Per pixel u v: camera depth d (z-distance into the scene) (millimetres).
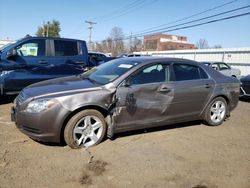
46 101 4000
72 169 3619
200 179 3498
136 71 4637
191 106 5293
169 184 3342
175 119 5148
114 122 4438
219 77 5820
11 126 5262
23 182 3266
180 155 4207
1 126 5242
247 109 8086
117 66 4992
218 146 4668
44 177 3395
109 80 4566
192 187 3303
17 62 7094
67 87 4367
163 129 5438
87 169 3635
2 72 6891
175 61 5180
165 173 3609
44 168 3617
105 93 4309
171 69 5059
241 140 5027
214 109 5766
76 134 4262
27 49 7352
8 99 7844
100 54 17250
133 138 4836
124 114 4500
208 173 3666
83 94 4180
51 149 4219
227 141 4941
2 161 3762
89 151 4203
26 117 4051
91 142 4379
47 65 7516
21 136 4719
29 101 4066
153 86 4727
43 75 7383
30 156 3955
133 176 3496
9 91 7031
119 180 3385
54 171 3553
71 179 3375
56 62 7676
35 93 4184
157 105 4809
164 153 4254
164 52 33844
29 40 7371
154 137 4953
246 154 4371
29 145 4348
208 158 4145
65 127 4160
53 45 7711
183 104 5148
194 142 4809
